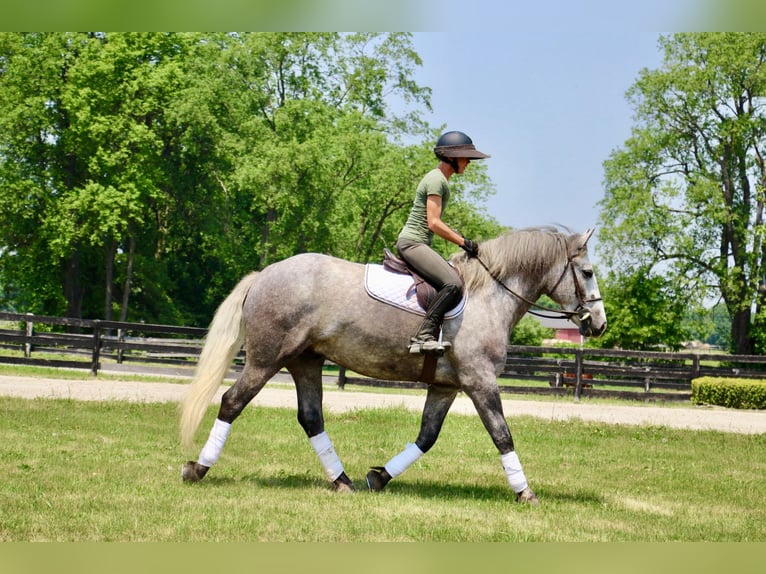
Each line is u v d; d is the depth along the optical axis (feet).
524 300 26.76
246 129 127.75
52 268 139.85
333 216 125.90
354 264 26.32
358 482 28.63
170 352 77.36
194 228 162.30
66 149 134.72
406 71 136.46
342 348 25.66
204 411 25.79
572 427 49.90
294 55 131.44
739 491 30.91
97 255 154.10
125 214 134.82
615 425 51.98
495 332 25.85
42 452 30.60
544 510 24.93
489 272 26.25
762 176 131.54
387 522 22.18
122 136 130.31
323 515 22.70
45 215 135.33
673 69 127.75
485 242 26.91
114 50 128.67
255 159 124.57
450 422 48.83
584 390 75.61
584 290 27.17
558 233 27.35
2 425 36.86
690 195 127.65
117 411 44.78
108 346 76.07
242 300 26.40
